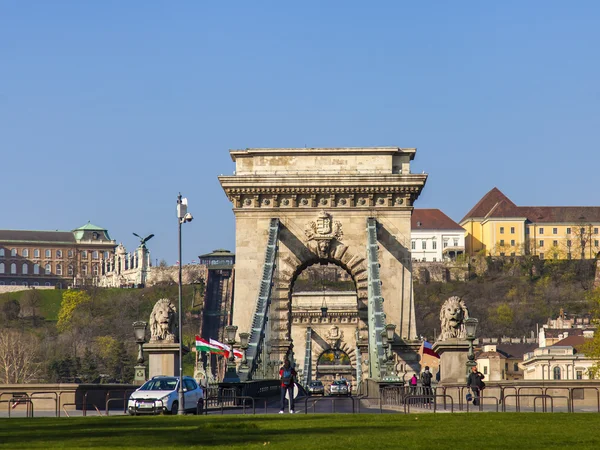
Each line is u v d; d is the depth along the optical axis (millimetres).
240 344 122750
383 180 130625
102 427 58469
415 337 128125
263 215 131625
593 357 160750
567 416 62219
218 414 79812
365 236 131125
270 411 86625
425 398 84188
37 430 56500
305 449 44250
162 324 98500
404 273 129875
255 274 130375
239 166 133375
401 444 46000
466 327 84250
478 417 61781
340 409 89938
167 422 62188
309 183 130750
